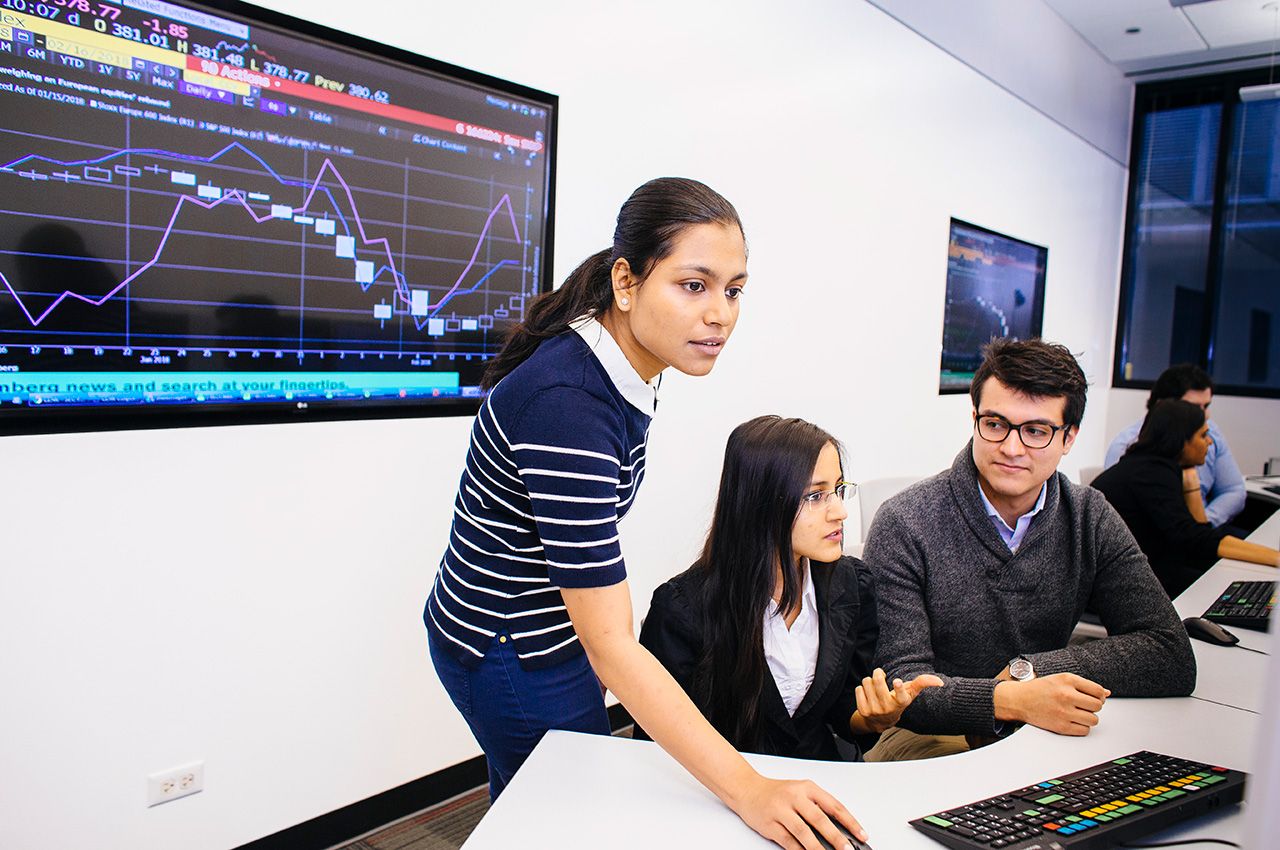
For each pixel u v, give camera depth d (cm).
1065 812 91
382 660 210
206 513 175
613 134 249
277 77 177
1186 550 248
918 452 409
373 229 195
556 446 95
